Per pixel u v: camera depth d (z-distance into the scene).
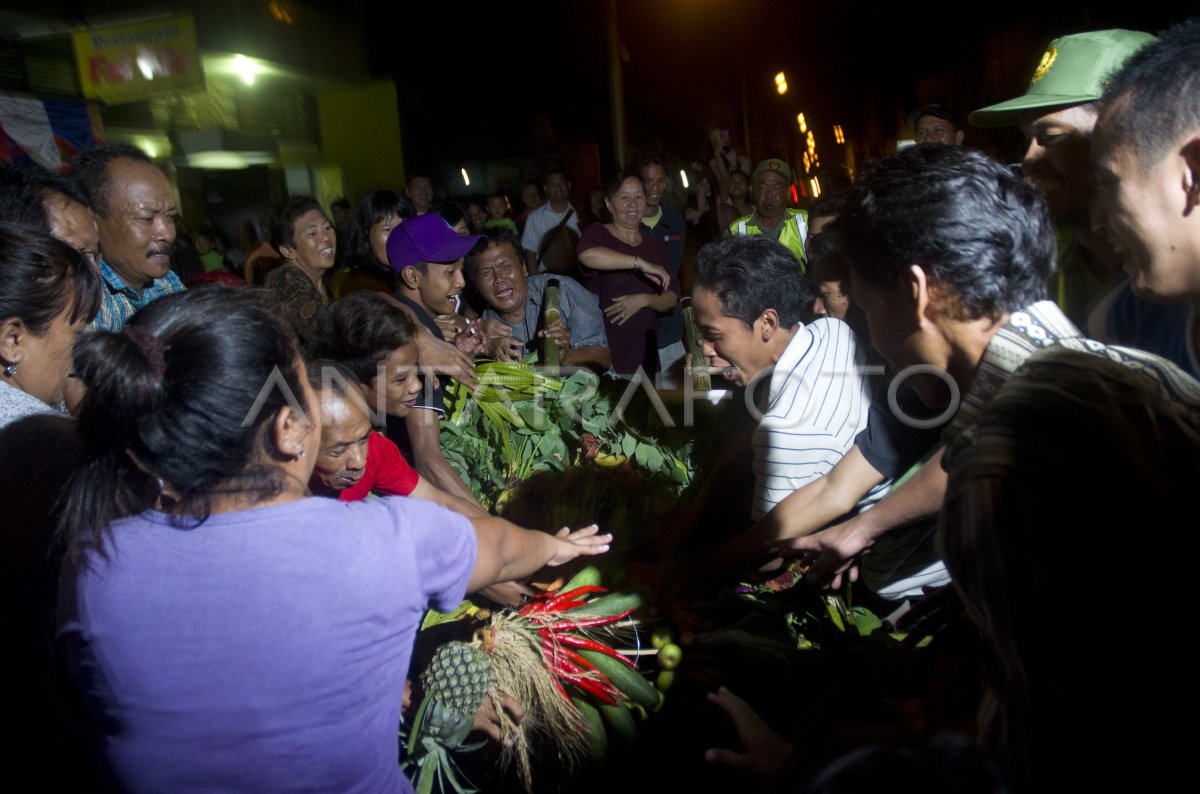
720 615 2.12
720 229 7.79
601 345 4.24
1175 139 1.17
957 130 4.51
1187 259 1.22
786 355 2.29
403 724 1.85
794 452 2.27
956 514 0.94
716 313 2.28
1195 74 1.16
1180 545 0.83
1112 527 0.84
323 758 1.19
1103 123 1.27
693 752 1.85
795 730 1.72
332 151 12.49
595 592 2.17
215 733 1.15
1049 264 1.23
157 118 9.21
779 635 2.01
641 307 4.39
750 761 1.26
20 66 7.20
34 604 1.47
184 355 1.14
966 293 1.17
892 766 0.59
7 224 1.60
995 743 0.94
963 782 0.58
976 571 0.91
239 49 9.69
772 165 4.99
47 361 1.63
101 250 2.70
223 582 1.15
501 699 1.80
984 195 1.18
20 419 1.50
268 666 1.15
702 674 1.92
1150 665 0.82
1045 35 11.54
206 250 8.35
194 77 7.46
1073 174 2.13
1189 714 0.81
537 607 2.04
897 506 1.85
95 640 1.16
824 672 1.86
